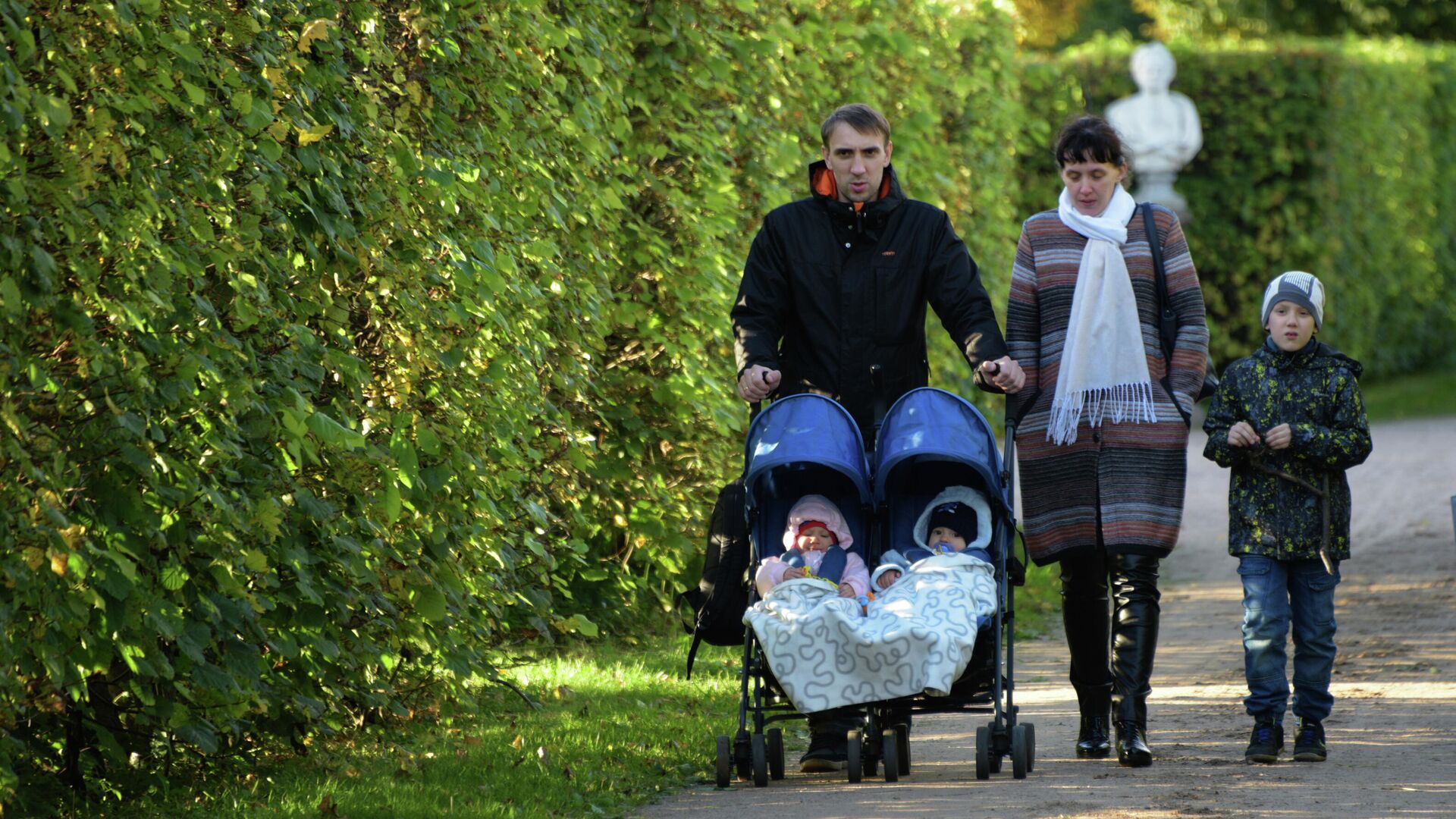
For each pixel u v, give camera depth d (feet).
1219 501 189.88
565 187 92.53
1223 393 74.74
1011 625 70.69
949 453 68.08
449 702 77.30
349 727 76.74
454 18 79.30
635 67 108.58
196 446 58.13
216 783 67.00
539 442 90.48
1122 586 71.61
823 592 67.46
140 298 53.98
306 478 67.82
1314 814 60.29
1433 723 79.61
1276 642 71.92
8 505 50.16
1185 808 61.36
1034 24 406.41
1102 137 72.64
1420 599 122.72
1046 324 73.31
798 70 127.95
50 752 62.18
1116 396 71.31
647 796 67.51
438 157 76.48
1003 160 170.40
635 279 108.88
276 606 64.95
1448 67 336.08
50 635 52.90
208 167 59.06
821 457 68.49
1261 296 288.10
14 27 47.29
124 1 52.65
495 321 76.89
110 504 54.85
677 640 109.29
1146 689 71.05
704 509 111.86
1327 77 286.05
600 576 106.32
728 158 115.85
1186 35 420.77
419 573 70.69
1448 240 341.00
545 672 95.25
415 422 72.38
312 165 64.64
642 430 108.27
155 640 57.16
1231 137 287.28
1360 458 71.92
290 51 64.85
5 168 49.26
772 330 73.20
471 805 63.82
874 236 72.95
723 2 115.85
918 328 73.56
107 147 51.90
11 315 49.52
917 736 82.48
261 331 62.54
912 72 146.30
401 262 72.69
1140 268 72.43
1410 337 330.95
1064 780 67.92
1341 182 289.53
